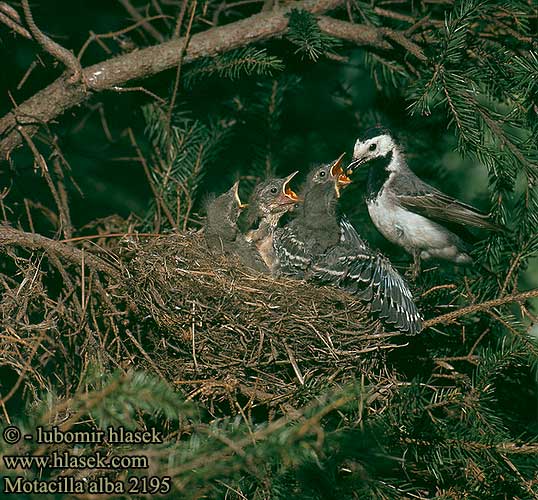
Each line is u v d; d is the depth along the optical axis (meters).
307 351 8.91
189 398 8.26
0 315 8.65
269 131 11.48
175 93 10.27
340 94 12.25
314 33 10.02
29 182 11.02
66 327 9.02
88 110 11.94
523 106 9.44
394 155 11.10
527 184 9.28
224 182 11.72
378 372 9.09
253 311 8.84
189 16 10.97
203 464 6.14
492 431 8.11
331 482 7.37
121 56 10.45
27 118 10.07
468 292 9.52
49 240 8.91
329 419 7.89
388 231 11.16
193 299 8.84
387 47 10.66
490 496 8.08
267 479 7.32
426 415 8.12
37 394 8.52
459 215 10.77
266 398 8.44
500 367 8.55
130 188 12.52
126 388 6.25
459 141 9.45
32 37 10.02
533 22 10.17
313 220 9.73
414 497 8.15
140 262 9.01
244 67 10.42
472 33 9.73
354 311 9.11
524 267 9.41
